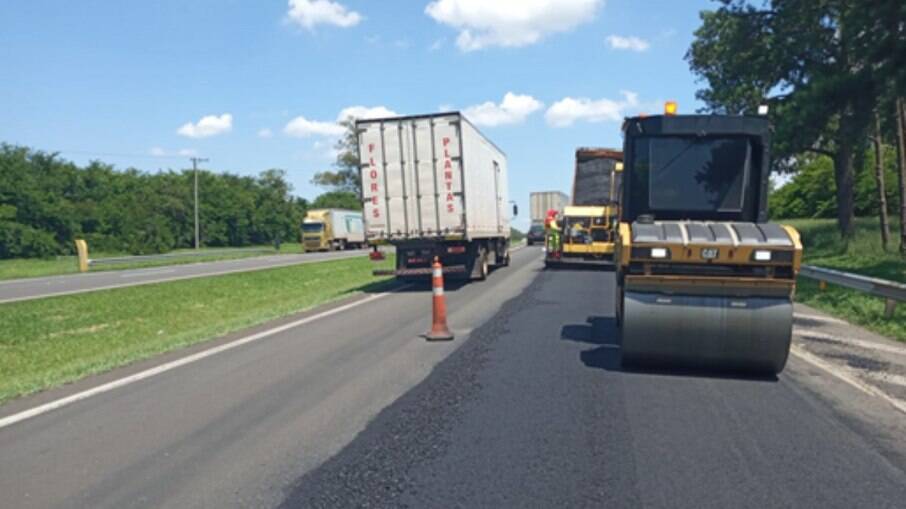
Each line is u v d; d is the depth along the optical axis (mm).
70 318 18531
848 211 31750
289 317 14477
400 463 5672
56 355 14109
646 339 8445
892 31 18141
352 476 5418
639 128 10289
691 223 8828
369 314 14633
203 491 5168
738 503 4902
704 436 6320
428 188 19203
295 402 7547
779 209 62781
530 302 15977
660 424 6676
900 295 11570
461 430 6488
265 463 5711
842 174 31719
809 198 59406
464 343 10852
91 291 23219
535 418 6848
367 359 9781
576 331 11891
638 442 6156
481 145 22203
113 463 5762
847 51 23375
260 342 11406
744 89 32594
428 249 19625
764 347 8211
